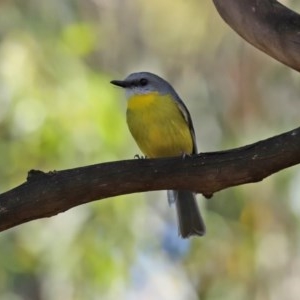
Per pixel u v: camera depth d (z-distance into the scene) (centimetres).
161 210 1552
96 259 1324
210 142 1570
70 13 1555
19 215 670
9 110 1312
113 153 1274
